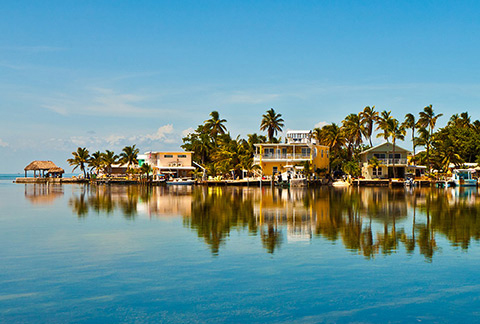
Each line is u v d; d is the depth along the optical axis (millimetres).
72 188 88562
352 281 13680
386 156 91312
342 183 83250
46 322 10805
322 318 10906
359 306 11633
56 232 23656
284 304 11828
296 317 10984
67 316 11164
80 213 33688
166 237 21625
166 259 16734
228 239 20875
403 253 17469
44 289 13195
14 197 56625
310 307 11602
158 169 112250
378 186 81438
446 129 98750
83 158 134375
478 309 11375
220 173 94250
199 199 48062
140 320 10898
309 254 17375
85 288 13273
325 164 95625
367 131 104938
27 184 127500
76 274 14773
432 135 95125
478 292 12617
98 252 18141
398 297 12258
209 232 23125
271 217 29594
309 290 12875
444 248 18438
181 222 27375
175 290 13016
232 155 90625
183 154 112062
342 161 101312
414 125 95562
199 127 128625
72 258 17094
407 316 10969
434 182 84188
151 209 36281
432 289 12891
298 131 91438
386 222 26672
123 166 134250
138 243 20078
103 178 113250
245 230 23734
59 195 60625
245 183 86625
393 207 36469
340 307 11578
